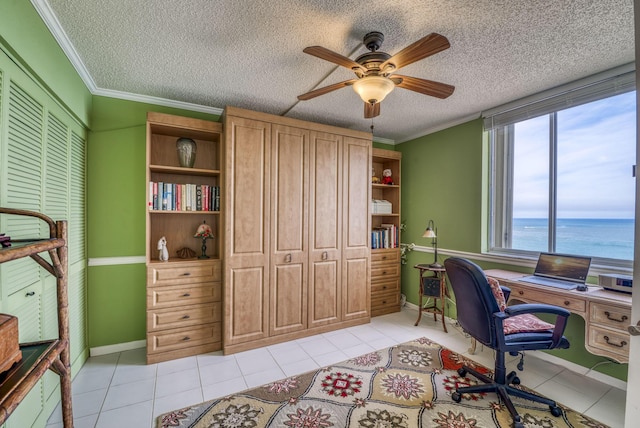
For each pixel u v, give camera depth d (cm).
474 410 183
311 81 240
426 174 373
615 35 177
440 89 187
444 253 347
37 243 105
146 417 175
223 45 189
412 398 194
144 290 272
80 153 236
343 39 183
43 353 109
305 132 292
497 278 245
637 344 102
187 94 266
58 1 148
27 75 151
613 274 209
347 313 318
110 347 259
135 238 269
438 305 352
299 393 199
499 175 304
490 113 296
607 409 184
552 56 201
